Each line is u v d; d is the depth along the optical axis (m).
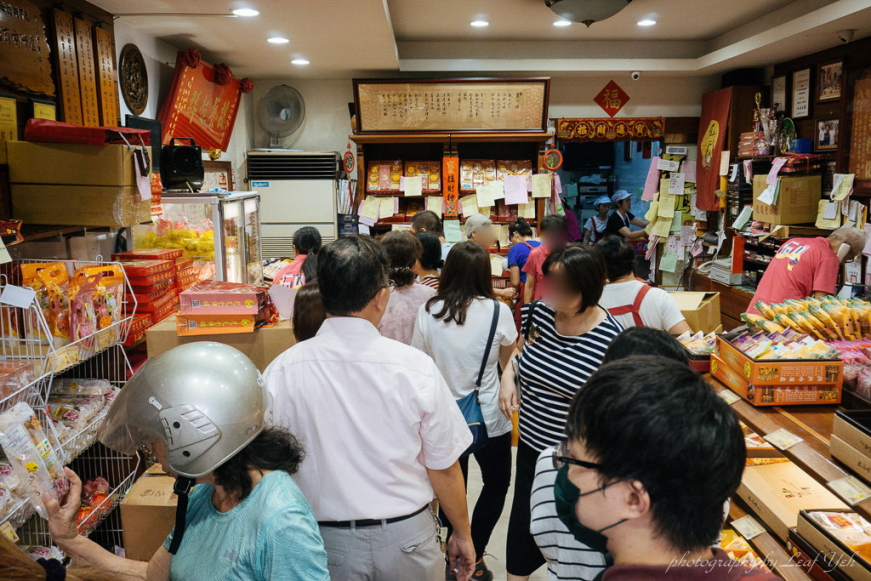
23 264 2.16
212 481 1.10
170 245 3.57
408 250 2.61
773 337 2.16
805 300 2.51
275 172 5.93
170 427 1.04
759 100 6.05
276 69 5.89
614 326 1.98
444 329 2.27
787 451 1.68
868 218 4.77
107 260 3.33
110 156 2.45
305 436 1.42
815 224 5.20
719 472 0.67
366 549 1.41
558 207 6.13
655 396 0.69
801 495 1.60
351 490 1.40
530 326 2.11
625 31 5.77
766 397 1.93
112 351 2.48
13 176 2.46
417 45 6.12
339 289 1.43
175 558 1.15
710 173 6.41
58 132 2.42
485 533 2.43
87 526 2.03
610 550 0.75
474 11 5.02
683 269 6.92
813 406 1.95
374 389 1.40
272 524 1.05
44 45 2.84
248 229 4.09
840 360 1.93
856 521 1.38
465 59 6.11
